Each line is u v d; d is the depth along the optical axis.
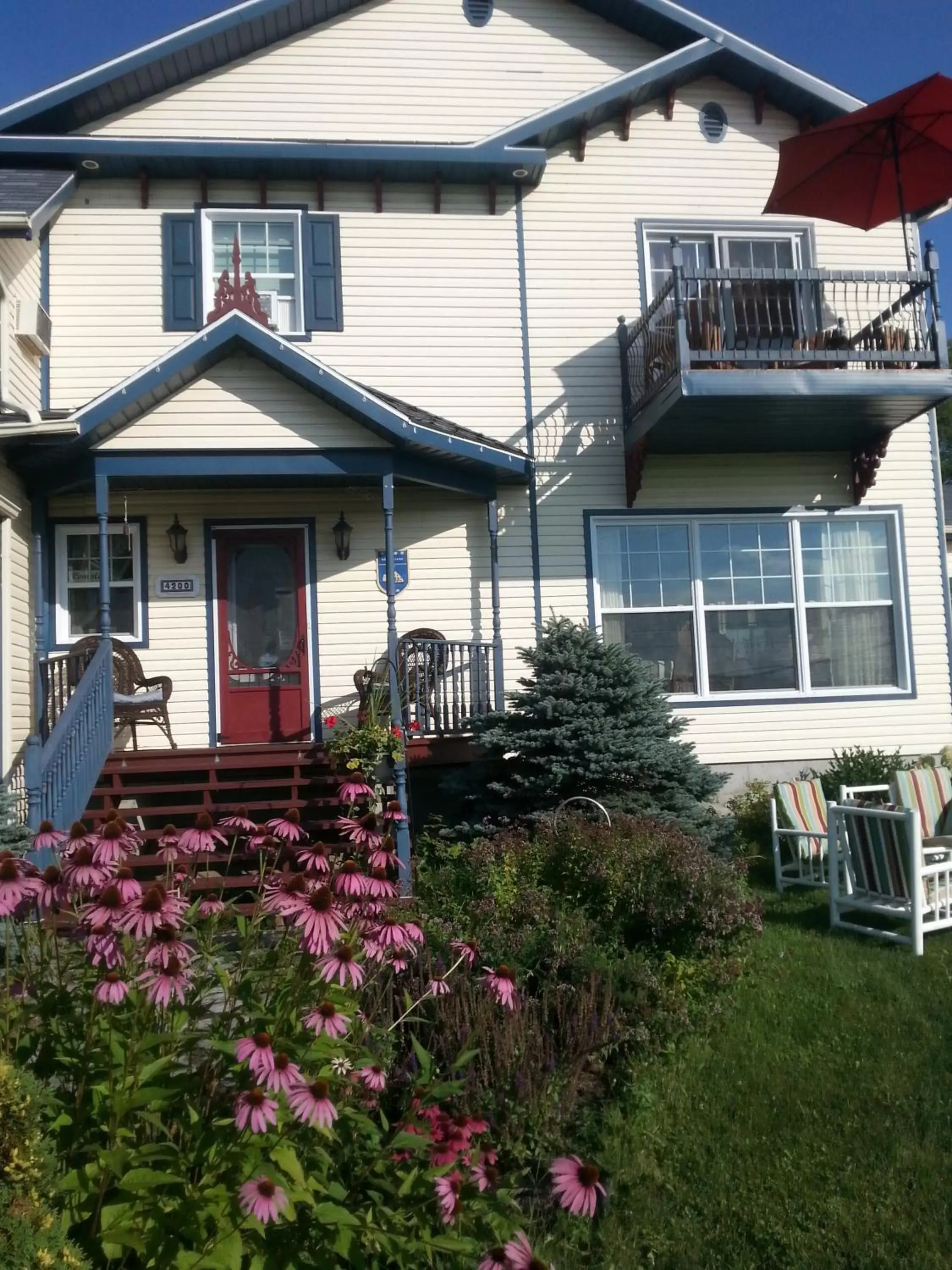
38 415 8.36
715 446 11.21
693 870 6.29
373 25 11.55
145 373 8.48
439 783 9.70
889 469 11.75
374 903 3.83
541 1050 4.94
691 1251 4.30
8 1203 2.74
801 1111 5.12
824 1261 4.20
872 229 11.43
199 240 10.90
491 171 11.14
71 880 3.34
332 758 8.81
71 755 7.52
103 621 8.75
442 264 11.23
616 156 11.58
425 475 9.57
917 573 11.70
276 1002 3.52
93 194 10.84
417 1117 3.82
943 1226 4.36
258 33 11.17
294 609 10.84
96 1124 3.24
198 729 10.55
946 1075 5.35
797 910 8.05
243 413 8.88
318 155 10.76
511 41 11.76
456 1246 3.21
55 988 3.44
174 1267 2.96
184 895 3.92
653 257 11.69
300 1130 3.29
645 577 11.30
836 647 11.55
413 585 10.91
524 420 11.17
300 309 11.01
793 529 11.55
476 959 5.21
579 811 7.52
